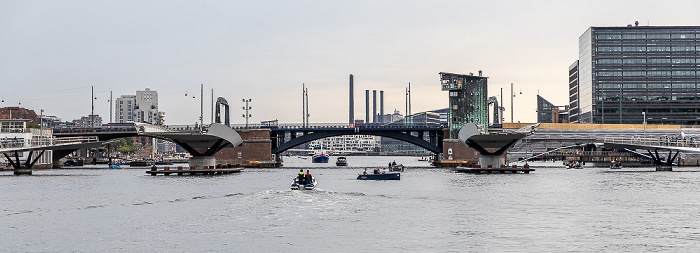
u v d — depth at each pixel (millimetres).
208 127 166000
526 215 80125
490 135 173125
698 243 61312
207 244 61500
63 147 166875
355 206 88625
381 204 91250
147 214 81375
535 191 113938
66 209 87312
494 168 183375
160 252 58250
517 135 171250
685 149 180250
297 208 86250
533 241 62531
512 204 92125
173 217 78312
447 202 94562
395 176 148750
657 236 64875
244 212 82250
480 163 190125
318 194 106125
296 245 60969
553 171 194500
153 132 164250
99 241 63281
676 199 98625
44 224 73750
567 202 94750
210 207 87688
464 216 79125
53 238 64875
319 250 58938
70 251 58906
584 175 168000
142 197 102750
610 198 100625
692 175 166500
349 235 65812
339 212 82250
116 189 119812
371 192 110562
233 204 91000
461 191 113688
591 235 65562
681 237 64312
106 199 100188
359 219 76312
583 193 109438
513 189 118562
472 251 58344
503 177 159125
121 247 60469
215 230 68812
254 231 68125
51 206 90938
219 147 178625
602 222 74062
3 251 59062
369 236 65312
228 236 65375
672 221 74812
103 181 144125
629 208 87188
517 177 159125
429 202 94375
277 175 170000
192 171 173125
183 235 66062
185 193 109188
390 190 115438
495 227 70625
